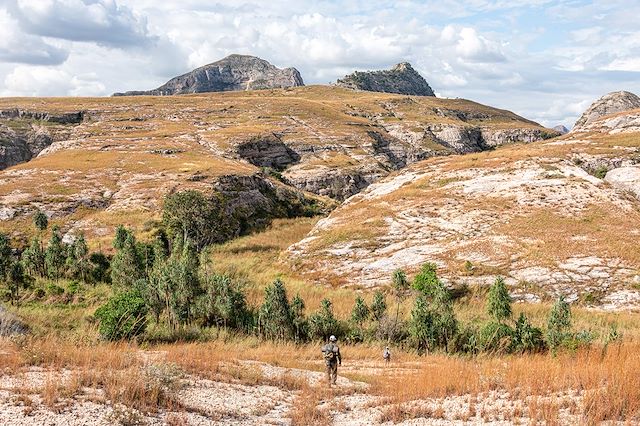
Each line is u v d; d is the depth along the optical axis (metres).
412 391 17.20
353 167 125.88
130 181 79.81
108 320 28.09
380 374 22.75
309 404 16.41
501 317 31.33
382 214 58.91
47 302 39.22
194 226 61.19
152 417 13.39
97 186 76.50
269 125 156.50
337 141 148.00
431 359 26.98
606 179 61.97
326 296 41.47
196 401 15.69
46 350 19.28
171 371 16.94
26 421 11.75
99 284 46.19
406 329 32.25
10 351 19.48
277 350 28.52
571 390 14.66
